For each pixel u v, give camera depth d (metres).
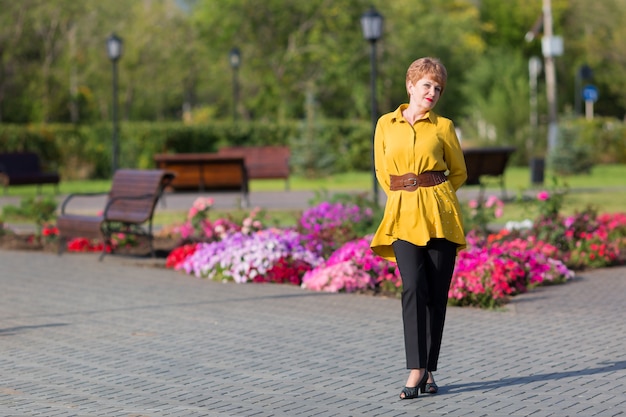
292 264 12.30
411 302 6.95
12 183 27.34
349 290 11.47
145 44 61.50
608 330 9.28
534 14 80.31
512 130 40.41
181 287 11.92
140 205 14.67
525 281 11.70
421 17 60.94
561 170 35.06
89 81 57.00
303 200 24.83
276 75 55.75
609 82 75.06
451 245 7.05
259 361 8.19
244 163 23.45
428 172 7.00
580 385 7.28
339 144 40.66
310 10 54.44
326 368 7.92
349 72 54.38
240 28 55.41
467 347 8.62
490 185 29.36
